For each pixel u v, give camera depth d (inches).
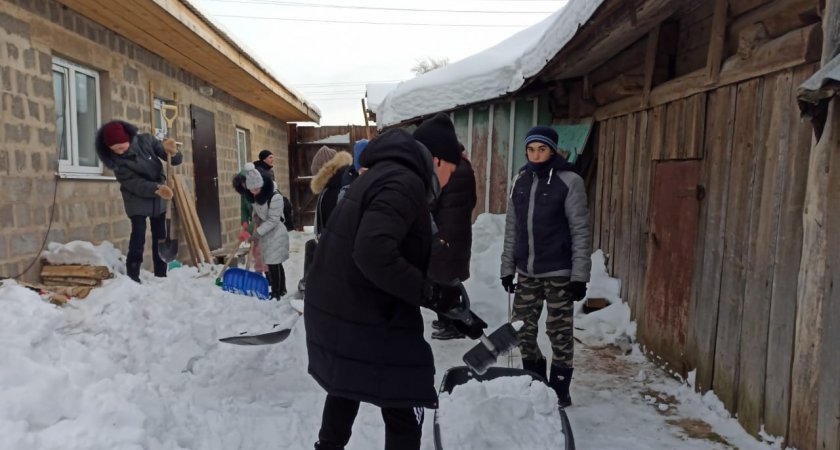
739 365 104.3
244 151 420.8
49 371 84.2
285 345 141.6
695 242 122.5
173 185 261.4
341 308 67.7
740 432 101.3
